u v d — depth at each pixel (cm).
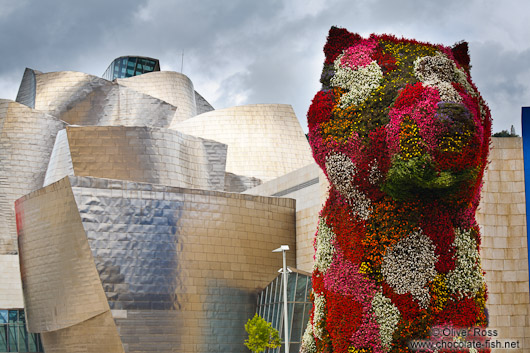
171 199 4519
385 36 2191
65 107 7169
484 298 2067
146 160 5362
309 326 2248
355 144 2052
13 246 6375
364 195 2061
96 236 4312
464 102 1953
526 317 3547
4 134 6531
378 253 2023
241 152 6956
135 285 4347
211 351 4516
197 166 5703
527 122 2898
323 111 2131
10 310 6062
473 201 2083
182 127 7094
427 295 1983
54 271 4534
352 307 2033
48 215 4544
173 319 4409
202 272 4550
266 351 4734
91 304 4334
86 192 4347
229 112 7106
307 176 5025
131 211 4403
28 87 7688
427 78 2036
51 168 5503
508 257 3581
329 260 2148
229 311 4625
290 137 7156
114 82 7362
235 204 4766
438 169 1922
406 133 1939
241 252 4734
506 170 3641
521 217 3606
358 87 2091
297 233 5069
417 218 2006
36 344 6131
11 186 6444
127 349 4281
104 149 5312
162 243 4441
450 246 2009
